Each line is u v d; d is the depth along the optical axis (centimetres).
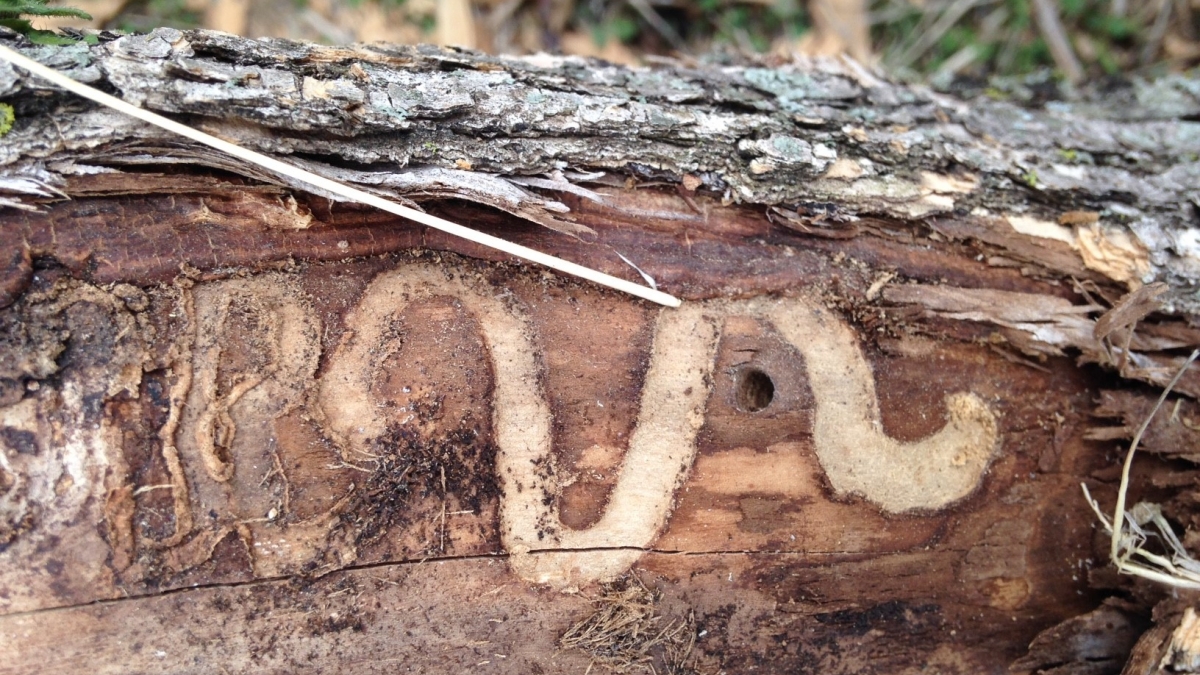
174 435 7
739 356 8
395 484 8
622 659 8
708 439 8
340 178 8
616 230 8
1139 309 8
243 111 7
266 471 8
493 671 8
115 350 7
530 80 8
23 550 7
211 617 7
